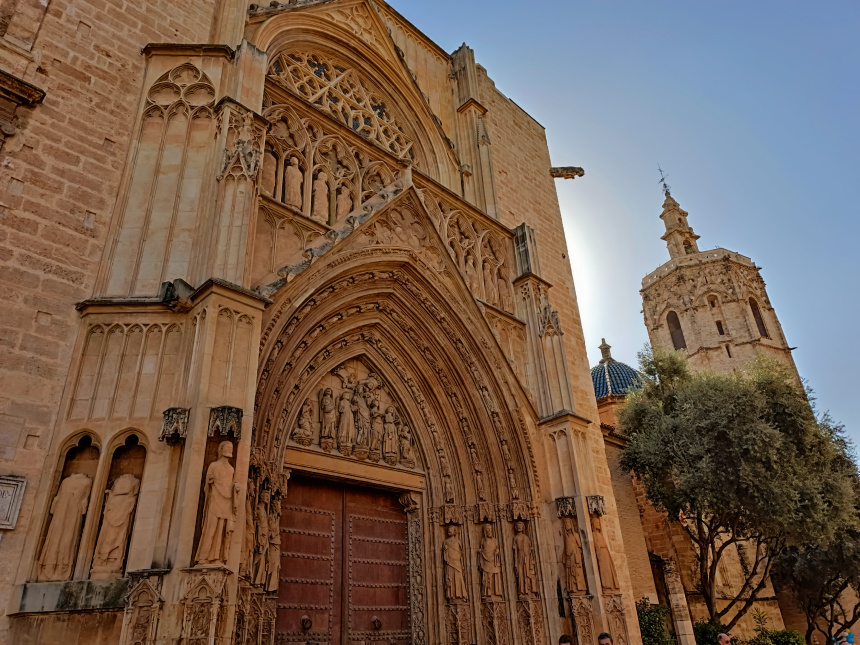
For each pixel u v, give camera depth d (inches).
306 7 714.2
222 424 339.6
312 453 526.0
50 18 448.1
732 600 1036.5
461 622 545.3
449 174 821.2
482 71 988.6
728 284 2064.5
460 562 573.0
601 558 585.9
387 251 576.4
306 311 496.4
